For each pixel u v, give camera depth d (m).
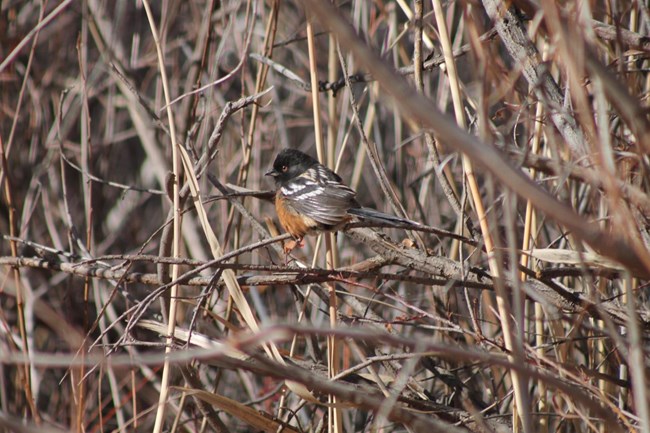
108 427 11.09
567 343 7.84
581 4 4.91
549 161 5.37
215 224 13.29
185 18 14.83
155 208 14.96
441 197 12.34
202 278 8.59
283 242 9.54
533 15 5.84
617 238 4.29
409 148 12.07
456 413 8.01
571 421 8.65
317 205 8.70
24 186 13.37
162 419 6.90
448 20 10.05
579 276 8.00
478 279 7.88
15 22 13.94
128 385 10.80
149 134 13.08
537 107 7.11
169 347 7.27
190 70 12.52
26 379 8.83
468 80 12.79
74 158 13.98
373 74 3.89
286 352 8.95
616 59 6.90
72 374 7.83
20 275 11.34
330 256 8.59
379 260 8.16
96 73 13.64
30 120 13.39
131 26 15.24
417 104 3.69
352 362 10.59
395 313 10.96
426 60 8.48
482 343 8.04
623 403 8.17
